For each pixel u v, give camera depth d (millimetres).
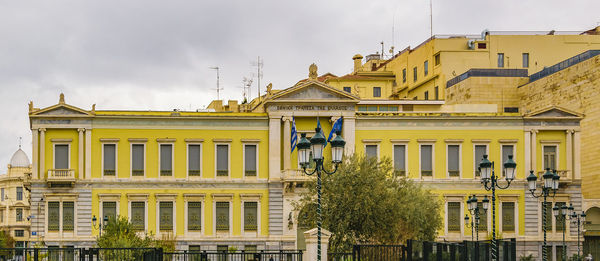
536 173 90875
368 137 89438
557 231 91000
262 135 88500
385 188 71438
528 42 118562
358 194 70625
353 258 53844
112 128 87312
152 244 71500
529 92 108625
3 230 155250
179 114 88000
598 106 97625
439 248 44531
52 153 86500
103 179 86688
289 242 87312
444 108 99562
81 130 86562
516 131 90875
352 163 72562
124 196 87000
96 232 86250
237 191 87938
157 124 87875
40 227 85688
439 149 90125
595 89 98000
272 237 87250
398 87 128250
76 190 86438
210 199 87750
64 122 86562
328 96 88562
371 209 70188
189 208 87625
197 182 87625
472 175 90188
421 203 76625
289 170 86938
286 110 88250
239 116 88250
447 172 90062
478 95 109562
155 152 87688
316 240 53062
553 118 90750
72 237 85688
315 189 71938
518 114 90875
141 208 87188
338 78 121500
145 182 87062
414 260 49000
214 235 87312
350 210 70188
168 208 87438
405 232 70312
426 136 90000
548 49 118562
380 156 89312
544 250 53156
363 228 70250
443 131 90250
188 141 87938
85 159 86688
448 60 117375
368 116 89188
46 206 86000
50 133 86625
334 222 70188
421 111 99812
